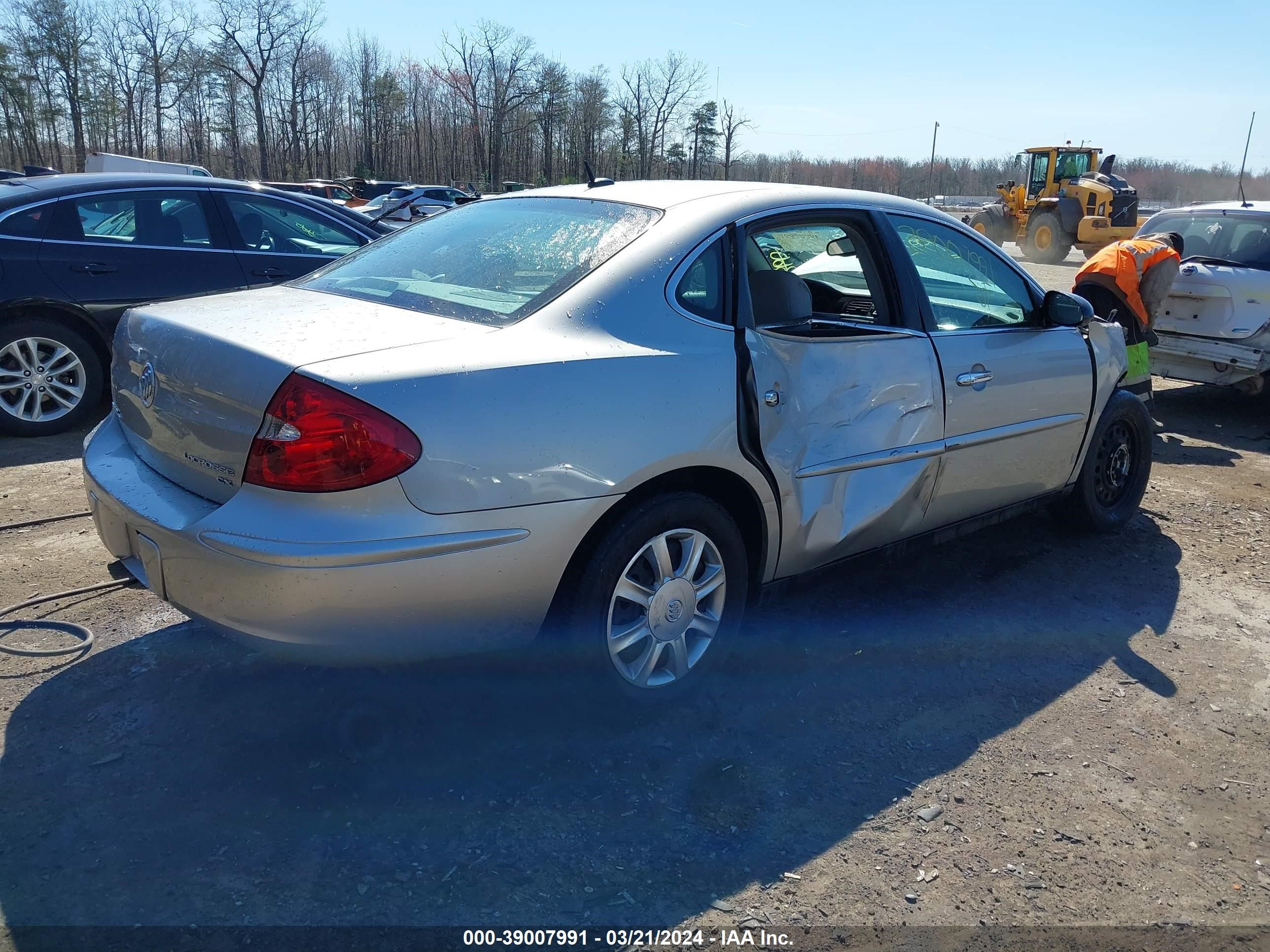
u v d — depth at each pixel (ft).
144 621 11.54
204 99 206.08
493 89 205.77
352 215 23.62
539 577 8.36
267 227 21.84
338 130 224.74
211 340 8.42
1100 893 7.83
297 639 7.74
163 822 8.11
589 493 8.41
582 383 8.43
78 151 192.95
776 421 9.80
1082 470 14.64
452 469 7.75
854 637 12.02
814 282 13.00
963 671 11.30
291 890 7.43
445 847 7.96
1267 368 23.65
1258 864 8.29
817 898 7.62
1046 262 79.20
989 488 12.71
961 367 11.78
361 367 7.72
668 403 8.88
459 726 9.61
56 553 13.46
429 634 8.09
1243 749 9.98
